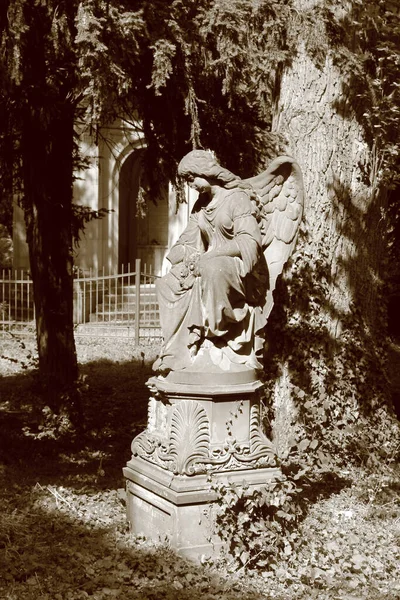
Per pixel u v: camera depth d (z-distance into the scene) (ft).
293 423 28.86
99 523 22.02
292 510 20.85
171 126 28.17
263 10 23.53
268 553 19.93
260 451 20.43
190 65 24.50
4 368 48.11
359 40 29.45
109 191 64.13
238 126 27.53
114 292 64.95
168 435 20.34
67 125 31.14
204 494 19.47
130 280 68.85
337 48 26.86
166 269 70.13
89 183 63.52
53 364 33.30
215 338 20.25
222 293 19.65
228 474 19.93
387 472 28.48
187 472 19.54
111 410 37.47
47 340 33.37
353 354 29.96
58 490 24.85
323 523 23.27
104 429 33.68
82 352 53.47
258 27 23.81
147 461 21.06
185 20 23.35
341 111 29.14
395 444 29.99
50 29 23.79
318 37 25.17
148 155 29.50
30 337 58.44
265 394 28.86
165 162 29.07
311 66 28.68
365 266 30.45
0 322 60.49
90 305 61.11
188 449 19.69
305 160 29.04
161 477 20.04
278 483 20.03
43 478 26.40
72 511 22.95
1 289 67.10
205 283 19.71
